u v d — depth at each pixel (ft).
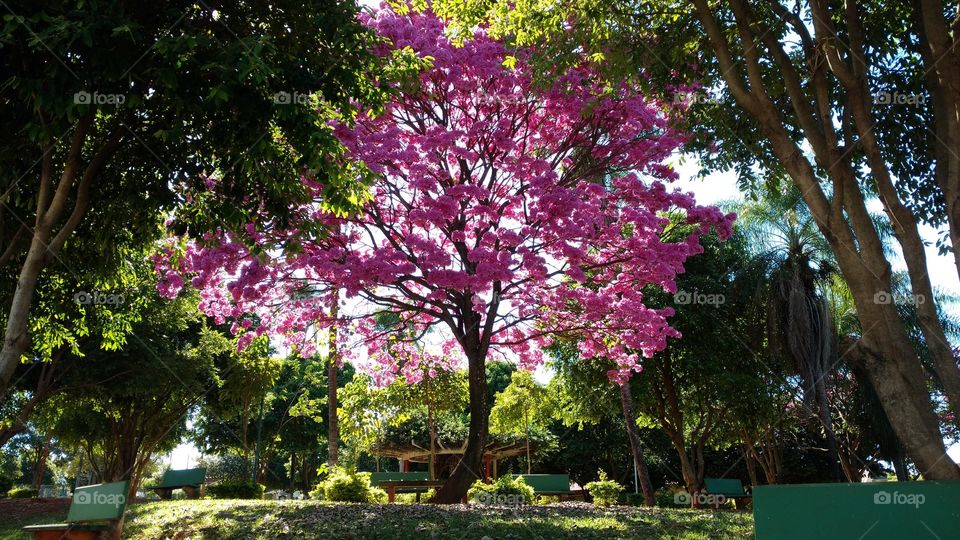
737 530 30.01
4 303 40.70
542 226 39.40
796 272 59.00
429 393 65.67
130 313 48.21
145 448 85.71
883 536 15.69
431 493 63.10
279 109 25.25
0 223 29.81
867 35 34.96
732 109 38.04
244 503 43.62
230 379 81.15
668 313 44.70
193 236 31.12
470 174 43.11
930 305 24.76
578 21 32.37
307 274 44.55
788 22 32.99
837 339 60.44
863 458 82.17
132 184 31.04
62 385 62.49
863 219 25.52
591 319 44.19
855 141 28.02
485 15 36.01
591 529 29.66
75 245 36.96
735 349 65.98
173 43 22.91
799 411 72.38
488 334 44.34
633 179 41.22
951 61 24.64
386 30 39.60
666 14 34.12
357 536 27.99
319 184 36.27
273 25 27.71
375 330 53.06
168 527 33.22
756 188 42.93
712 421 76.95
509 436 97.71
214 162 29.96
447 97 42.11
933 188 36.52
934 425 23.43
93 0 21.90
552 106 41.68
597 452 110.22
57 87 23.03
